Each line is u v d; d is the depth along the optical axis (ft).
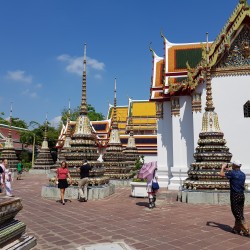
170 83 64.90
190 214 35.17
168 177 68.03
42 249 21.93
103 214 35.47
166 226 29.07
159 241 24.00
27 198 49.80
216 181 44.47
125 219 32.48
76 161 52.85
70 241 24.02
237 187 25.81
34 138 175.63
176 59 72.64
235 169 26.37
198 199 43.04
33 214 35.53
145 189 50.03
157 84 74.23
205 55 59.41
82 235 25.80
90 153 54.24
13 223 20.85
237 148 57.67
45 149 144.36
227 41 57.93
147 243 23.48
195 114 60.70
